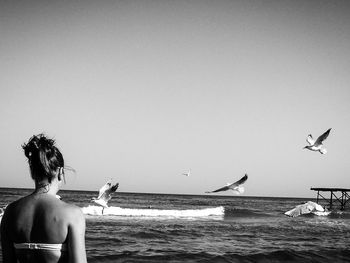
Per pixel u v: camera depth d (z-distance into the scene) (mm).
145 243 17781
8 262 2414
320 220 36688
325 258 14461
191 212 38688
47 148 2422
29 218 2330
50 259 2285
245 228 26297
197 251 15750
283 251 14945
